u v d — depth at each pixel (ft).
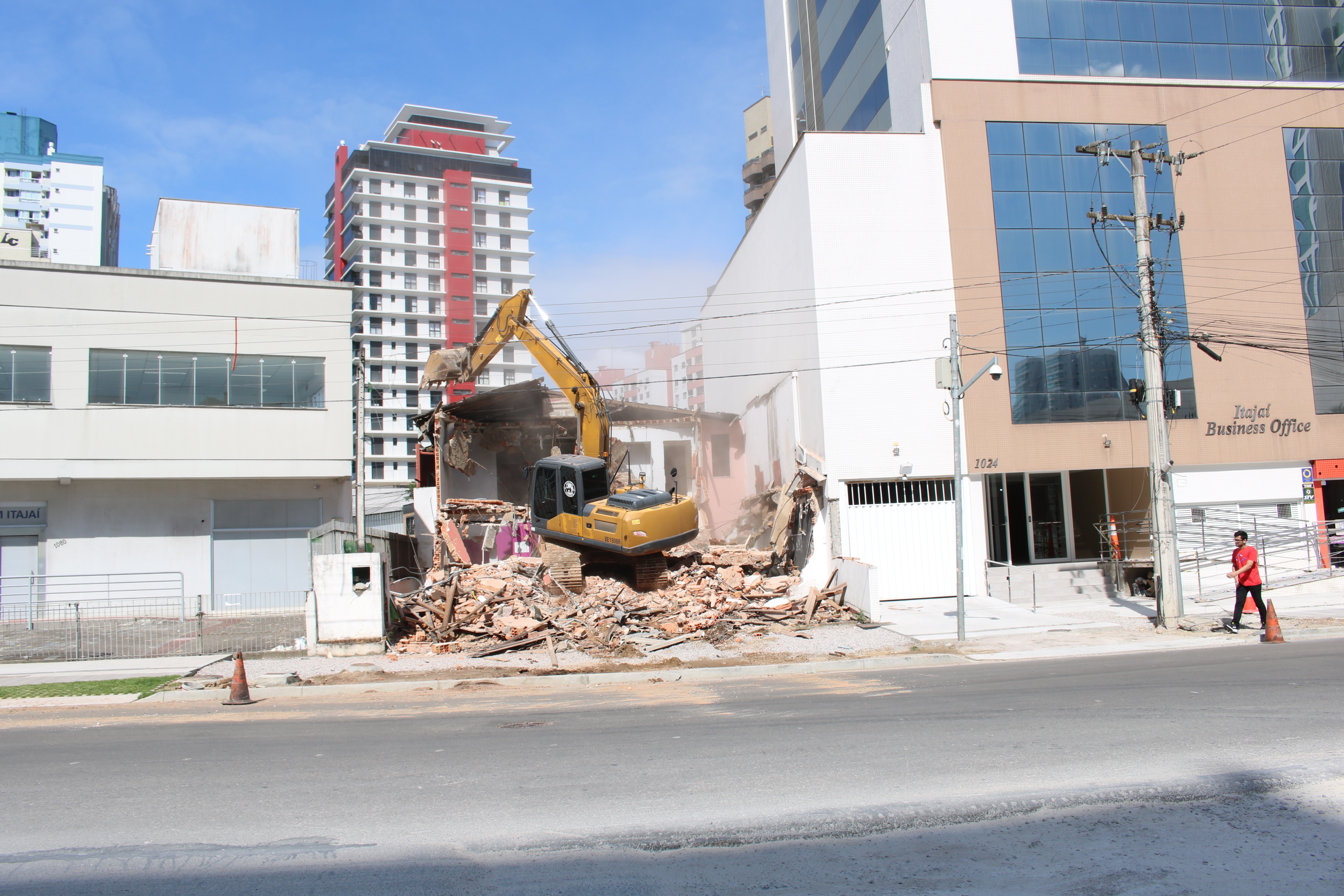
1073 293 75.87
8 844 18.56
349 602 51.34
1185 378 77.36
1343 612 57.98
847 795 20.53
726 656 48.96
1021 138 76.95
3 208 375.66
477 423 100.58
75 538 81.66
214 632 56.90
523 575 65.41
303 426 86.99
